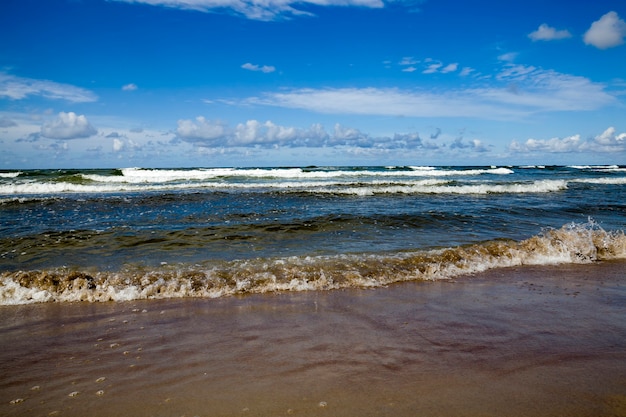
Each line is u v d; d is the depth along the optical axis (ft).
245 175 105.29
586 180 106.52
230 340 12.72
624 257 25.21
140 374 10.51
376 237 29.91
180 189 70.90
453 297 17.19
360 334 13.10
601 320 14.32
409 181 86.48
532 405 8.70
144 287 17.87
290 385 9.77
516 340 12.50
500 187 70.03
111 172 110.01
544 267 22.66
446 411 8.50
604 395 9.13
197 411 8.67
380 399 9.03
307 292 17.88
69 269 20.79
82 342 12.71
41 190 67.36
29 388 9.87
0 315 15.19
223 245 26.94
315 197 56.80
